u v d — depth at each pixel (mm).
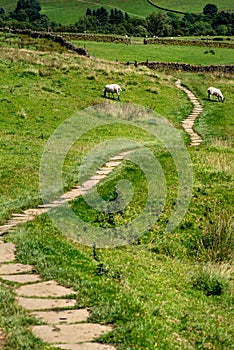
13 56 59062
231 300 15062
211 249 19359
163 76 68000
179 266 17500
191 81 68188
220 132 44125
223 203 22812
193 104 54562
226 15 185875
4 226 18562
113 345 10531
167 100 54000
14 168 27031
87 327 11141
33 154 30625
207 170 26547
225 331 12531
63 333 10766
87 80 55500
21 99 43875
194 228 20812
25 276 13727
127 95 52812
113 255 17094
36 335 10531
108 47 96562
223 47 108500
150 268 16500
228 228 19938
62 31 126750
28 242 16312
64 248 16391
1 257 15086
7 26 124438
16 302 11945
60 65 58625
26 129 37375
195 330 12180
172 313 12875
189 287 15555
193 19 194000
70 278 13641
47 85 50125
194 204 22578
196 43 109625
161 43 109500
